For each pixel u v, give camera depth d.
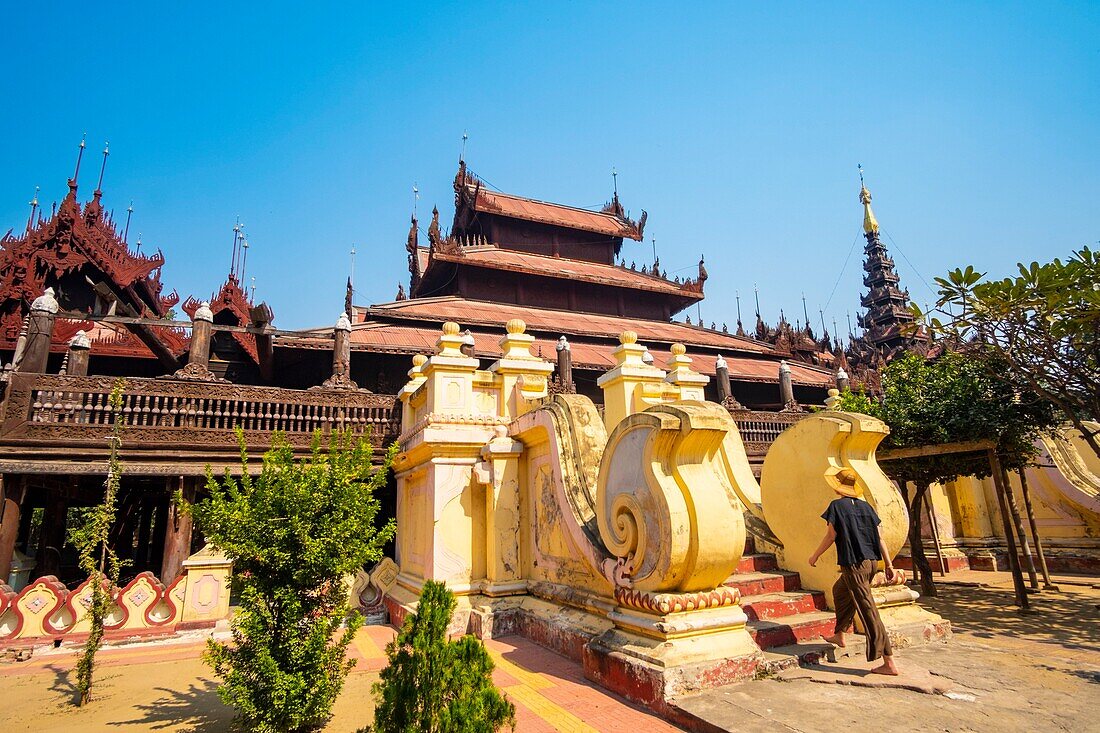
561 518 6.83
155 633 8.26
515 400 8.90
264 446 11.35
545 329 24.05
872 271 42.03
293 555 4.73
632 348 9.07
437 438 8.01
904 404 9.90
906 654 5.59
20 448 9.75
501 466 8.02
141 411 10.73
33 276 20.70
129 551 16.98
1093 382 7.62
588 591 6.30
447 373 8.58
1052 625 7.18
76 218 22.19
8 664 7.30
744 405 25.64
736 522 4.92
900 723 3.81
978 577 12.18
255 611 4.64
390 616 9.33
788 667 4.97
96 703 5.68
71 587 14.85
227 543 4.69
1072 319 7.34
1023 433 9.09
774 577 6.61
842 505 5.31
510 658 6.21
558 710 4.59
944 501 13.97
